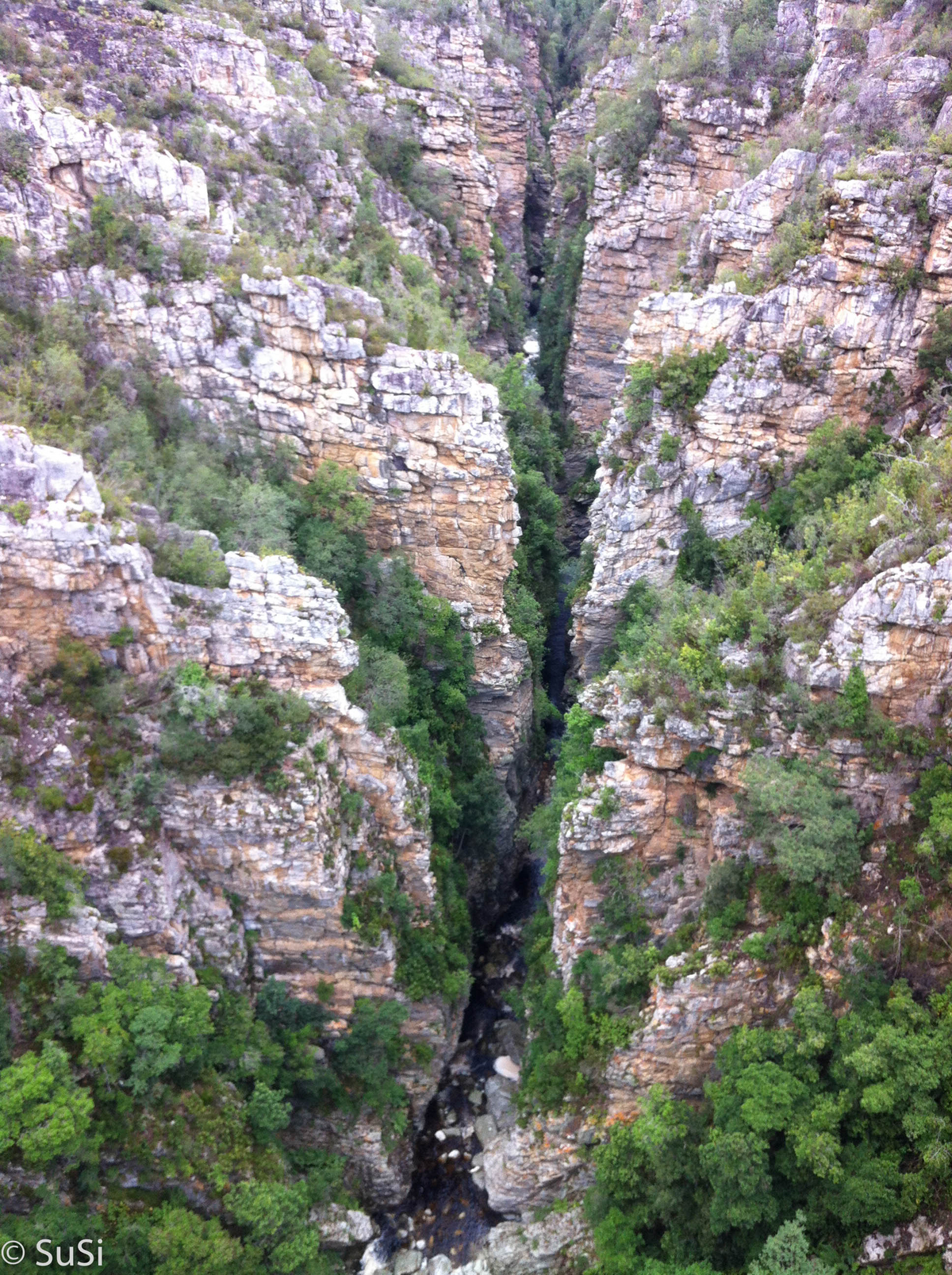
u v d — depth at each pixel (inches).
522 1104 1457.9
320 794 1376.7
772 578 1413.6
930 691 1240.2
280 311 1557.6
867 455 1793.8
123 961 1214.3
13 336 1429.6
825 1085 1146.0
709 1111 1243.2
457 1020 1648.6
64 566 1186.6
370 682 1523.1
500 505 1782.7
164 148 1683.1
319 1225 1343.5
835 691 1262.3
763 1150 1112.2
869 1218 1044.5
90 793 1237.1
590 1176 1390.3
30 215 1499.8
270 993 1411.2
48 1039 1111.6
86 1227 1058.1
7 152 1477.6
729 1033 1291.8
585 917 1480.1
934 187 1754.4
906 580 1209.4
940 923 1171.3
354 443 1648.6
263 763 1333.7
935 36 2080.5
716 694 1330.0
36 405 1354.6
